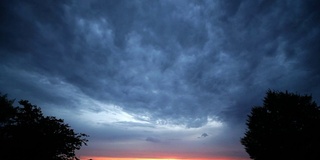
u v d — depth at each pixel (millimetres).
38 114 13992
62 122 14859
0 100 13859
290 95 15883
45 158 13062
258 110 16516
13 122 13508
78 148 14992
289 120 14805
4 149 12070
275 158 14398
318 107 14859
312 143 13680
